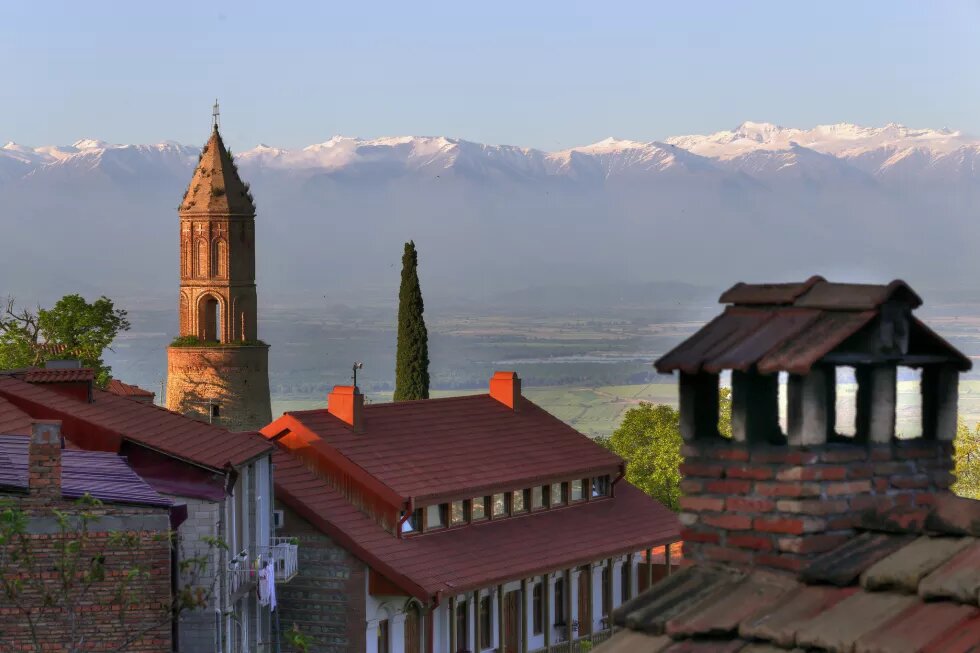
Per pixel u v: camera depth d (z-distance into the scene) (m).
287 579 65.12
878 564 13.05
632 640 13.75
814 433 13.91
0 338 136.62
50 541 37.25
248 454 60.41
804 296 14.50
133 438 55.38
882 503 14.10
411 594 69.38
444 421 84.25
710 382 14.61
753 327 14.44
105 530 37.72
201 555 53.78
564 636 80.75
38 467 37.53
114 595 37.53
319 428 75.12
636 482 121.62
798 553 13.73
